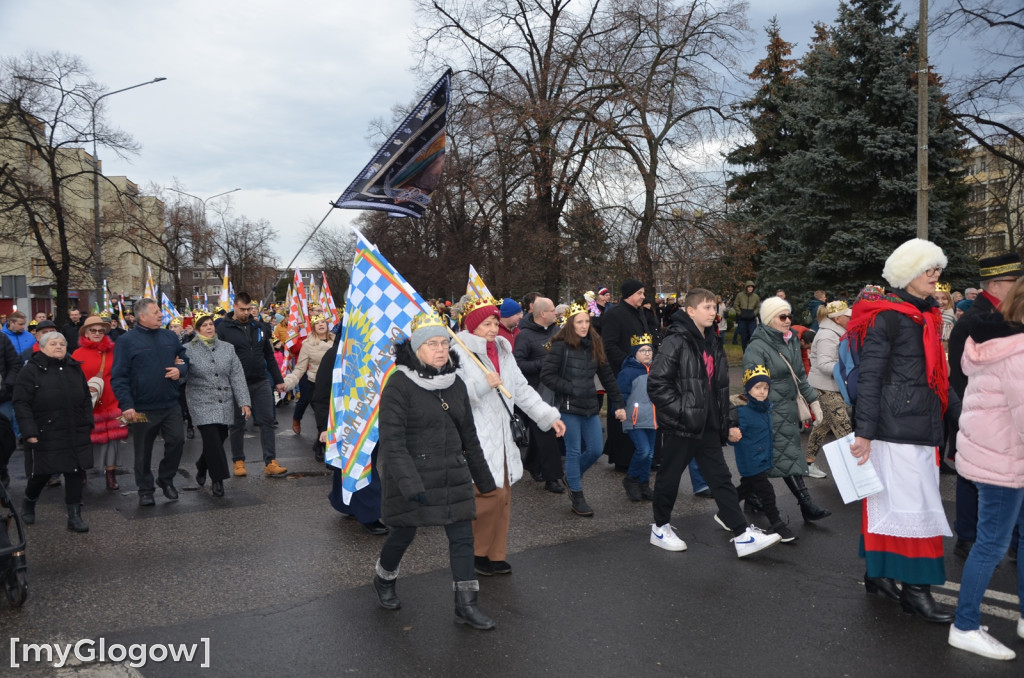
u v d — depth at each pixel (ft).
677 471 18.06
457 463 13.85
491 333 16.98
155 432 23.65
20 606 15.16
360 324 17.84
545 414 17.65
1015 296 12.05
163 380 23.45
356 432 17.67
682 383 17.38
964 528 17.38
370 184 23.22
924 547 13.85
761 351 19.69
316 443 30.91
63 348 20.68
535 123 75.25
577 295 85.51
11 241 97.50
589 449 22.17
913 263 13.75
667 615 14.37
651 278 76.64
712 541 19.17
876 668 12.12
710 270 80.53
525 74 80.89
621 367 26.99
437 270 112.57
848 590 15.60
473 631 13.73
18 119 90.63
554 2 79.00
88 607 15.14
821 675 11.93
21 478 28.71
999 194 105.50
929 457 13.91
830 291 67.67
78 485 20.93
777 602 14.97
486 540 16.58
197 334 24.93
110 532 20.59
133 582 16.57
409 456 13.38
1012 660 12.36
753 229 82.02
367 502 19.90
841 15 70.03
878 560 14.21
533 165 75.92
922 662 12.32
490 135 75.61
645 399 23.03
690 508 22.52
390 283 17.81
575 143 76.33
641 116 72.84
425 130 23.41
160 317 23.67
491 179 76.84
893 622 13.94
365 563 17.69
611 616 14.35
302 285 44.62
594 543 19.04
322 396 26.68
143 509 23.15
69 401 20.57
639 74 74.43
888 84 66.39
